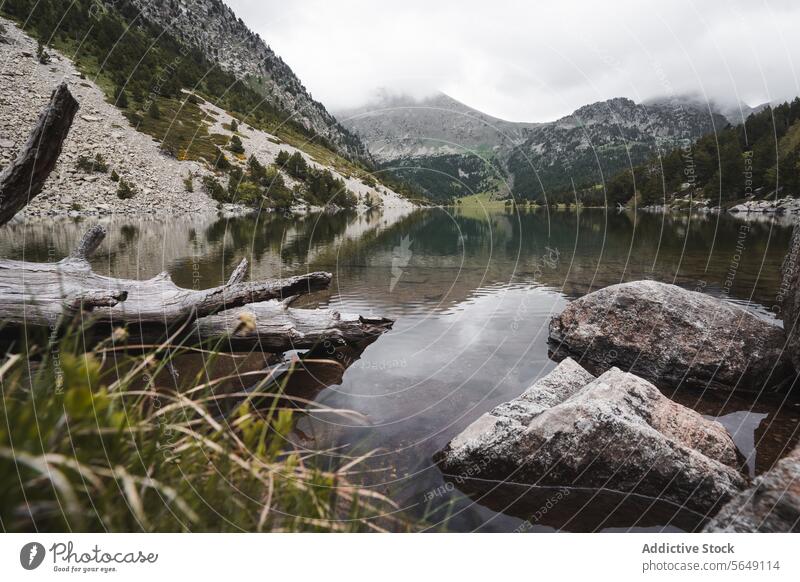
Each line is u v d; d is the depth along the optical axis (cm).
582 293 766
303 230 2136
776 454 289
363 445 293
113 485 113
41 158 318
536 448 268
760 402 376
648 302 469
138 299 405
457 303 702
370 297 748
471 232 2028
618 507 241
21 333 336
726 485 243
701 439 285
